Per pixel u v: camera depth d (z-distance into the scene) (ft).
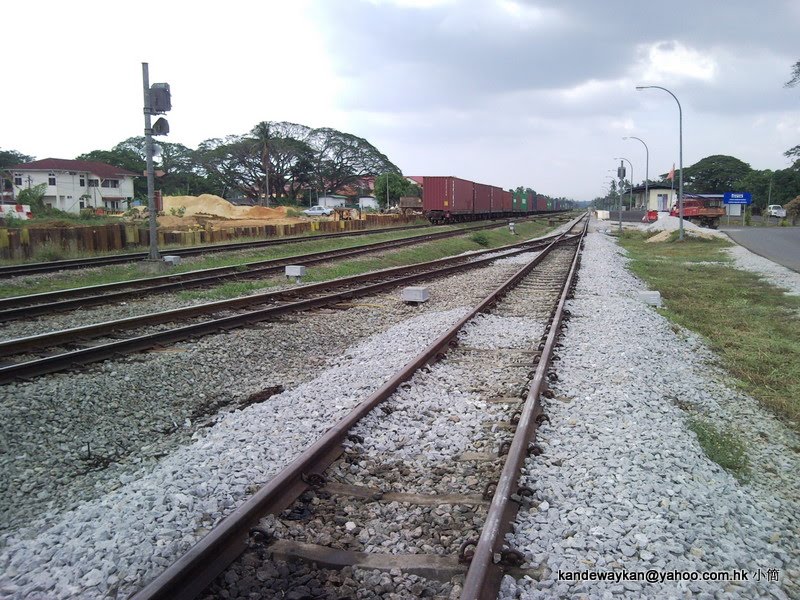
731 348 34.40
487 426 19.39
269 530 12.92
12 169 253.24
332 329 36.04
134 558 11.94
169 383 24.80
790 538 13.71
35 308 37.76
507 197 254.06
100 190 272.31
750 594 11.07
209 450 17.52
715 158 412.77
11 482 16.70
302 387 23.90
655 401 22.02
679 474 15.76
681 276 68.59
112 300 43.09
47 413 20.74
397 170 391.65
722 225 198.49
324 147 369.30
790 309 46.88
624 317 38.78
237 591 11.12
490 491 14.62
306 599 10.91
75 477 17.31
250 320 35.68
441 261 76.28
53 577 11.55
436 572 11.61
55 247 73.15
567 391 22.59
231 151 336.29
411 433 18.83
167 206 222.69
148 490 14.99
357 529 13.32
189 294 45.83
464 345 30.68
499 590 10.84
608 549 12.13
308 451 15.78
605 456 16.58
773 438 21.03
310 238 104.58
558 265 74.64
